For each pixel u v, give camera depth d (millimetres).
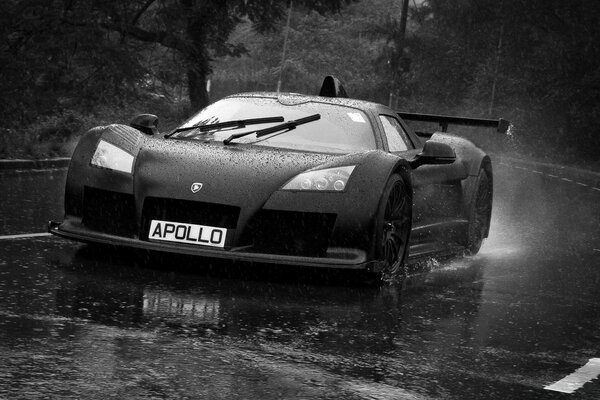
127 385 4281
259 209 6883
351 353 5184
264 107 8484
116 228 7188
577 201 19125
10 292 6012
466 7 56500
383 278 7500
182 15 26844
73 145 20578
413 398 4422
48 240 8273
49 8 19188
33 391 4098
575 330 6285
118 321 5453
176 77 26688
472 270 8719
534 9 51344
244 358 4891
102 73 20438
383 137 8234
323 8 33594
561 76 46344
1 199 11469
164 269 7180
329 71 87562
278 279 7188
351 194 7027
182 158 7270
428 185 8680
